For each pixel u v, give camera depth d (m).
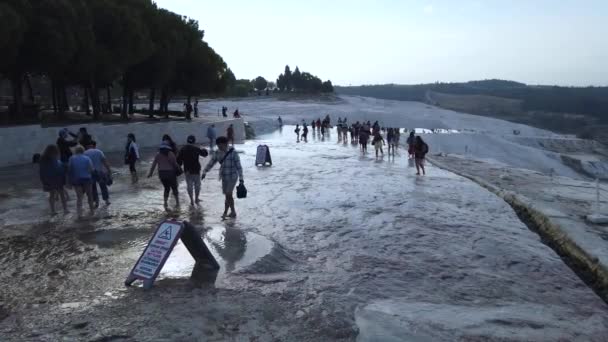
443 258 8.62
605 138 181.75
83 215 10.96
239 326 5.48
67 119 33.25
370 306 6.27
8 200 12.59
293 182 16.55
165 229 6.75
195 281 6.77
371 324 5.67
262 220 10.82
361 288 6.94
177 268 7.26
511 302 6.84
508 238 10.30
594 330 6.06
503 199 15.04
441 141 60.53
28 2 24.62
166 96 46.78
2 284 6.64
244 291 6.50
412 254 8.76
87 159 10.76
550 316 6.41
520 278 7.94
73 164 10.59
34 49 24.80
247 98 125.06
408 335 5.44
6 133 19.77
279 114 83.69
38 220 10.41
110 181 12.10
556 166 63.28
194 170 12.09
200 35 46.75
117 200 12.74
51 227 9.80
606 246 9.34
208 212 11.47
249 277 7.02
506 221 12.07
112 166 19.81
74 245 8.50
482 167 23.89
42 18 24.73
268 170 19.62
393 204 13.16
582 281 8.09
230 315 5.74
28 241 8.75
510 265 8.53
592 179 65.81
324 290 6.78
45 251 8.14
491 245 9.59
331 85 167.62
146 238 8.97
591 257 8.73
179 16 44.44
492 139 64.94
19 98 28.00
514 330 5.80
